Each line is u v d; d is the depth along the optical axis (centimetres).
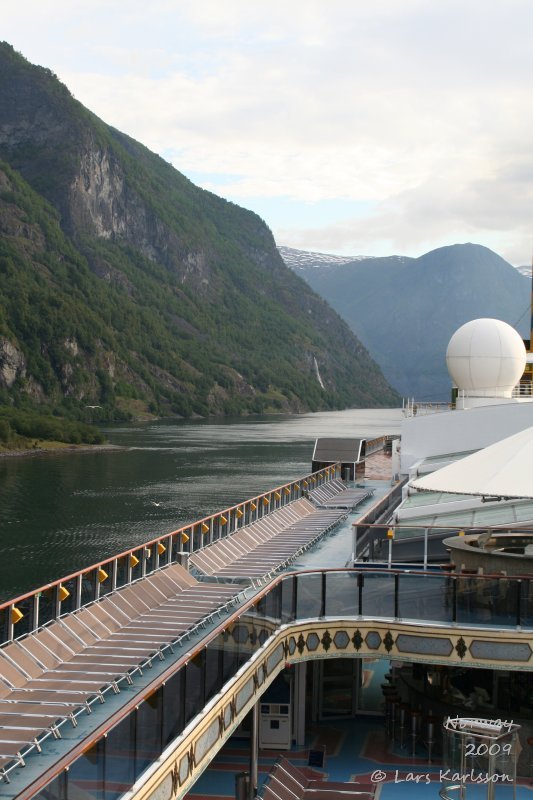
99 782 1126
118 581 1920
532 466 2025
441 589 2097
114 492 11106
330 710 2736
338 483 4619
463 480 2058
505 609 2069
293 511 3559
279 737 2495
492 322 4919
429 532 2627
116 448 18638
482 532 2603
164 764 1306
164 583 2077
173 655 1650
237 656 1702
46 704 1346
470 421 4275
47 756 1199
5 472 13588
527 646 2056
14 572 6619
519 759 2252
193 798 2175
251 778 1938
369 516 2819
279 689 2511
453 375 4969
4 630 1492
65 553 7319
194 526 2412
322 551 2927
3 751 1186
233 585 2236
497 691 2333
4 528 8394
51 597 1622
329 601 2111
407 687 2550
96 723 1317
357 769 2356
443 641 2081
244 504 2947
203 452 17562
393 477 4772
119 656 1577
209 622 1888
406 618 2108
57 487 11662
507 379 4866
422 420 4344
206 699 1516
